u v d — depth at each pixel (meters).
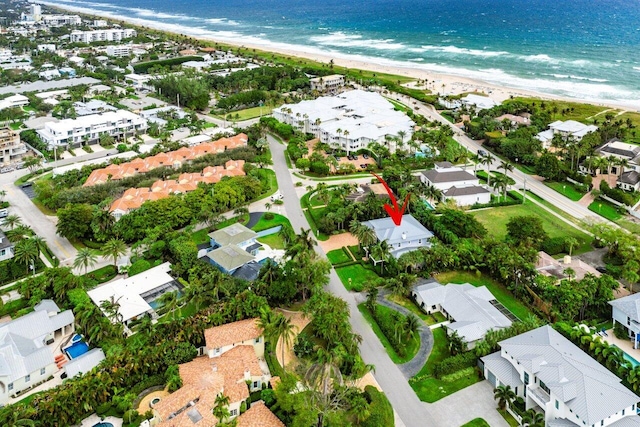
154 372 119.94
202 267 161.25
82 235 185.38
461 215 184.25
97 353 125.69
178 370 118.38
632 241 167.00
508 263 153.75
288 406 103.69
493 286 158.38
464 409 112.19
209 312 136.00
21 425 101.94
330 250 181.88
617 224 197.88
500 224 198.12
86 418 110.25
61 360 128.00
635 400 101.56
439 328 138.75
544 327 123.06
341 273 167.00
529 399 109.56
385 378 121.62
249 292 140.12
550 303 142.00
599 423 98.44
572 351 115.25
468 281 160.88
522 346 116.31
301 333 135.38
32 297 148.12
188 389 107.62
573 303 137.25
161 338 126.88
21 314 144.00
